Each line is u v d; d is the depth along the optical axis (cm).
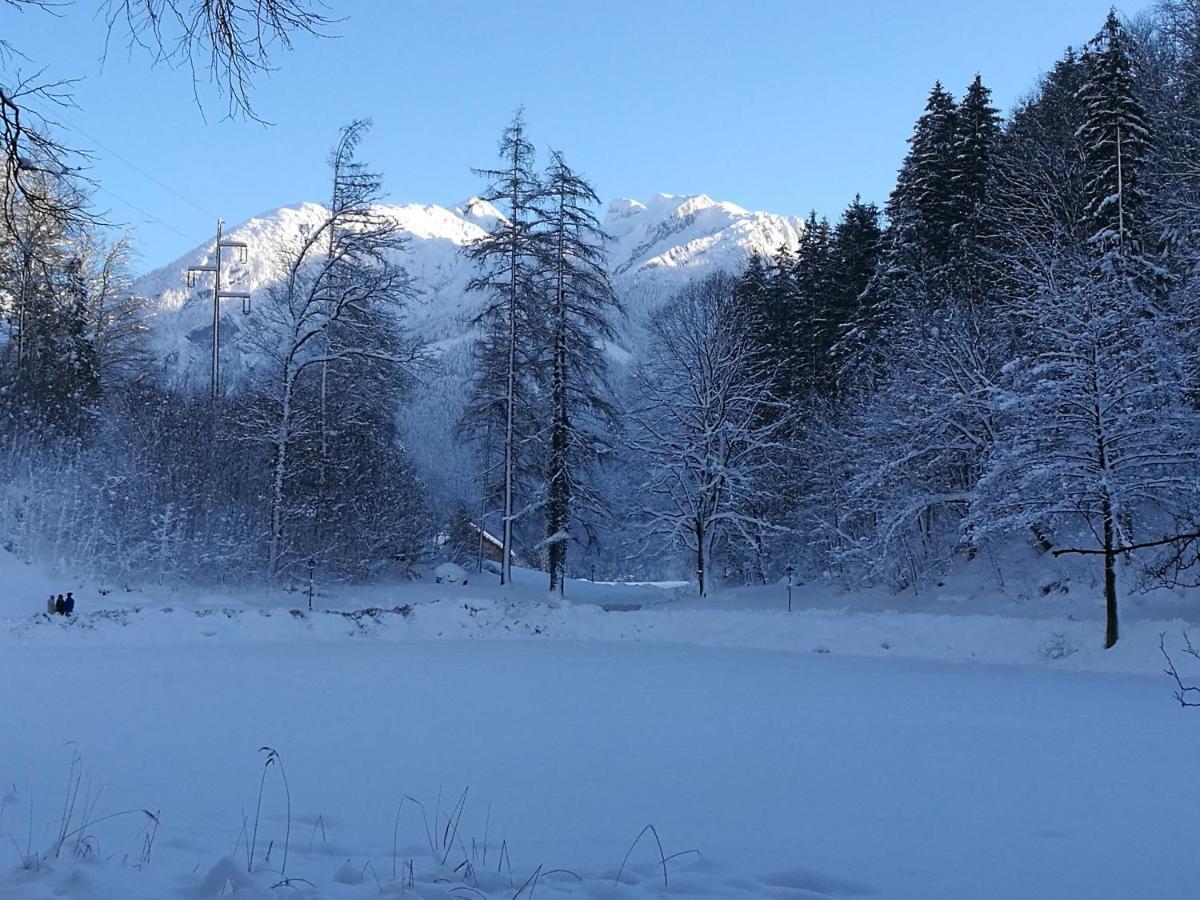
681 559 4516
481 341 3831
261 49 609
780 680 1800
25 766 896
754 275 4859
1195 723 1284
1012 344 3095
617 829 714
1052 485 2273
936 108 3950
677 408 4078
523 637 2791
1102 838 698
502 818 741
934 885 579
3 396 3409
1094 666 2045
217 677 1677
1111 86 3089
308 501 3544
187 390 4294
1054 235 3034
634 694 1555
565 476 3678
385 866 581
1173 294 2541
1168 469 2289
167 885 511
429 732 1147
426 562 4372
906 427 3222
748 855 643
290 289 3653
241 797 789
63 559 2941
